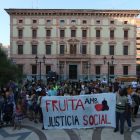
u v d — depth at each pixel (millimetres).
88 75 37719
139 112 11141
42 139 6812
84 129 7855
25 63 37438
